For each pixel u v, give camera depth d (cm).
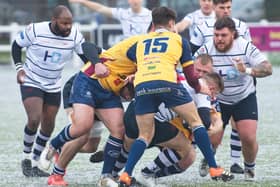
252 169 2014
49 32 2064
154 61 1750
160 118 1800
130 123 1817
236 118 1992
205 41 2106
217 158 2370
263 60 1897
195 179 2019
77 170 2186
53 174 1920
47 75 2088
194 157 1869
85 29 6178
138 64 1773
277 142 2683
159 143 1823
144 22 3116
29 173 2098
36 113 2064
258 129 3009
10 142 2766
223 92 1966
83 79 1858
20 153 2523
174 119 1812
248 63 1925
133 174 2080
